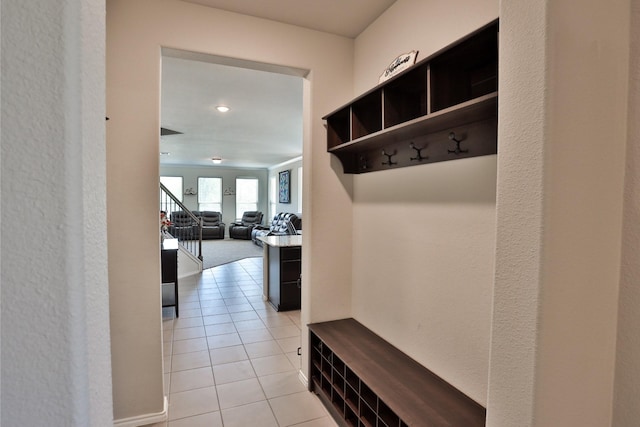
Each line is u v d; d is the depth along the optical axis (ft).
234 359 9.11
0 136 1.26
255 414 6.75
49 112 1.30
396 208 6.41
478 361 4.71
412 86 5.40
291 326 11.55
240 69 9.73
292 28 7.16
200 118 15.26
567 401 2.57
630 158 2.65
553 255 2.44
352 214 7.91
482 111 4.07
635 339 2.63
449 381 5.20
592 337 2.63
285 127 17.10
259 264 22.58
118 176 6.08
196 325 11.61
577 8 2.46
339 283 7.87
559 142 2.42
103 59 1.60
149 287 6.35
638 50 2.61
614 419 2.74
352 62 7.73
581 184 2.51
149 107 6.18
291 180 31.30
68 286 1.35
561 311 2.51
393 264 6.52
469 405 4.67
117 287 6.17
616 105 2.62
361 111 6.58
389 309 6.66
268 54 6.97
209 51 6.52
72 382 1.38
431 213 5.53
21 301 1.31
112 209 6.08
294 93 11.80
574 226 2.51
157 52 6.20
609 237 2.64
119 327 6.22
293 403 7.12
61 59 1.31
